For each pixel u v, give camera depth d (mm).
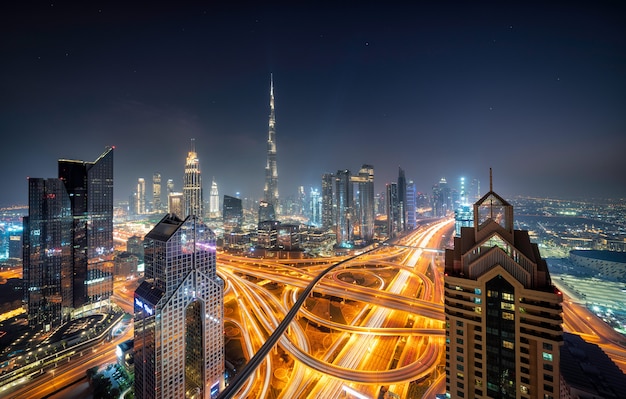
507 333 77875
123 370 158125
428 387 133500
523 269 76938
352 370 146125
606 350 156000
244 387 142625
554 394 70875
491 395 79562
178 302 131500
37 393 150000
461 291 85062
